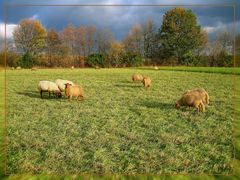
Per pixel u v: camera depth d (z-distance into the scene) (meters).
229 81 31.64
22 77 39.34
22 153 9.77
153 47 62.94
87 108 17.42
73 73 45.75
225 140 11.09
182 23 60.06
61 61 64.12
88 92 24.14
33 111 16.67
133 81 32.97
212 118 14.56
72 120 14.48
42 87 21.75
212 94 22.34
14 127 13.09
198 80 33.12
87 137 11.60
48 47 64.12
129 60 64.25
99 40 62.72
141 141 11.11
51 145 10.62
